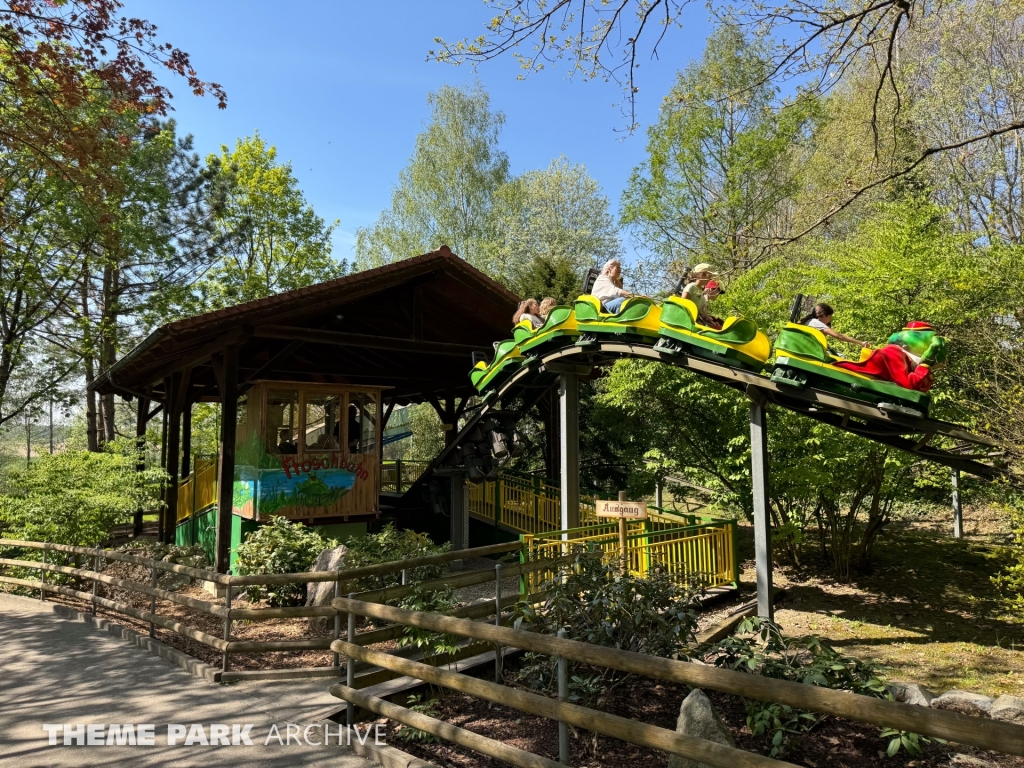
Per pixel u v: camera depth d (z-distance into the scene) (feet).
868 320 32.83
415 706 17.28
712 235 75.77
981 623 30.04
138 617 24.40
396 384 56.80
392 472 68.28
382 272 36.17
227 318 31.89
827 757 14.87
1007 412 27.09
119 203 69.51
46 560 33.88
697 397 37.76
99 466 37.63
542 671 16.94
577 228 100.32
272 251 88.22
